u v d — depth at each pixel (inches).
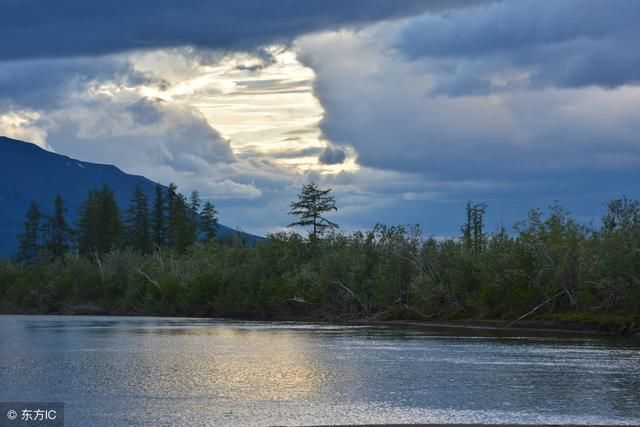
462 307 4190.5
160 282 6058.1
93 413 1412.4
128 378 1861.5
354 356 2351.1
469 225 5575.8
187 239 7662.4
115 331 3732.8
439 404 1481.3
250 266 5482.3
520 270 3752.5
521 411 1407.5
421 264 4424.2
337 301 4886.8
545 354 2385.6
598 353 2416.3
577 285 3683.6
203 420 1341.0
